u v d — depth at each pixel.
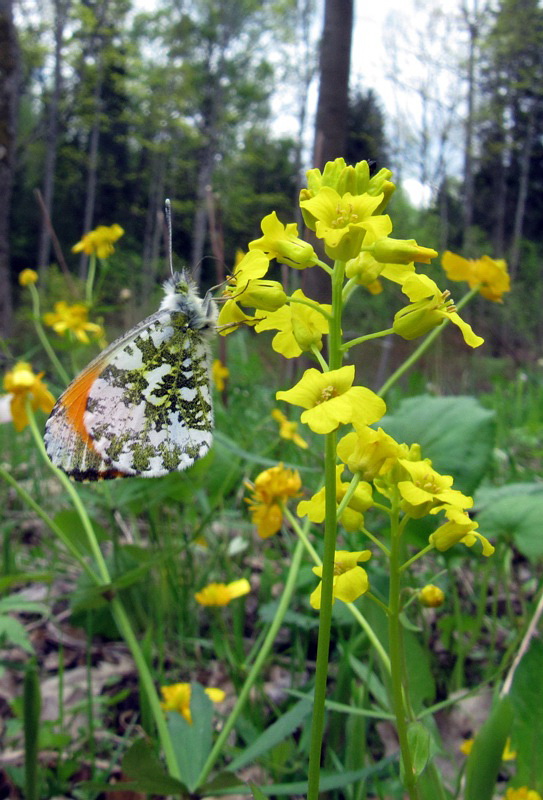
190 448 0.08
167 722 0.08
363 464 0.05
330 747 0.07
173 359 0.08
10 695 0.10
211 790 0.06
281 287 0.05
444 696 0.09
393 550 0.05
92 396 0.07
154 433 0.08
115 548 0.11
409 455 0.05
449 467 0.10
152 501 0.11
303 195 0.05
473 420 0.10
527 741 0.06
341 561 0.05
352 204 0.05
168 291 0.08
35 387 0.10
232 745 0.08
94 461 0.08
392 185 0.05
